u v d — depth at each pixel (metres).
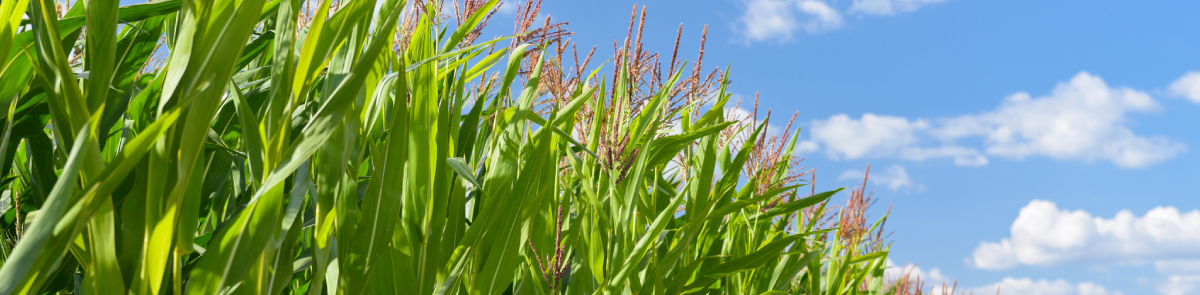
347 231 0.95
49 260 0.58
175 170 0.67
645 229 2.08
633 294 1.80
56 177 0.93
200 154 0.73
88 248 0.74
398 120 0.98
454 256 1.18
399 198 0.99
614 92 1.78
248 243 0.73
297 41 1.16
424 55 1.19
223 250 0.72
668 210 1.76
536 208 1.34
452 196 1.25
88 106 0.66
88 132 0.59
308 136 0.74
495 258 1.26
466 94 1.82
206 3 0.71
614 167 1.74
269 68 1.45
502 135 1.39
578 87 1.92
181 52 0.67
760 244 2.51
